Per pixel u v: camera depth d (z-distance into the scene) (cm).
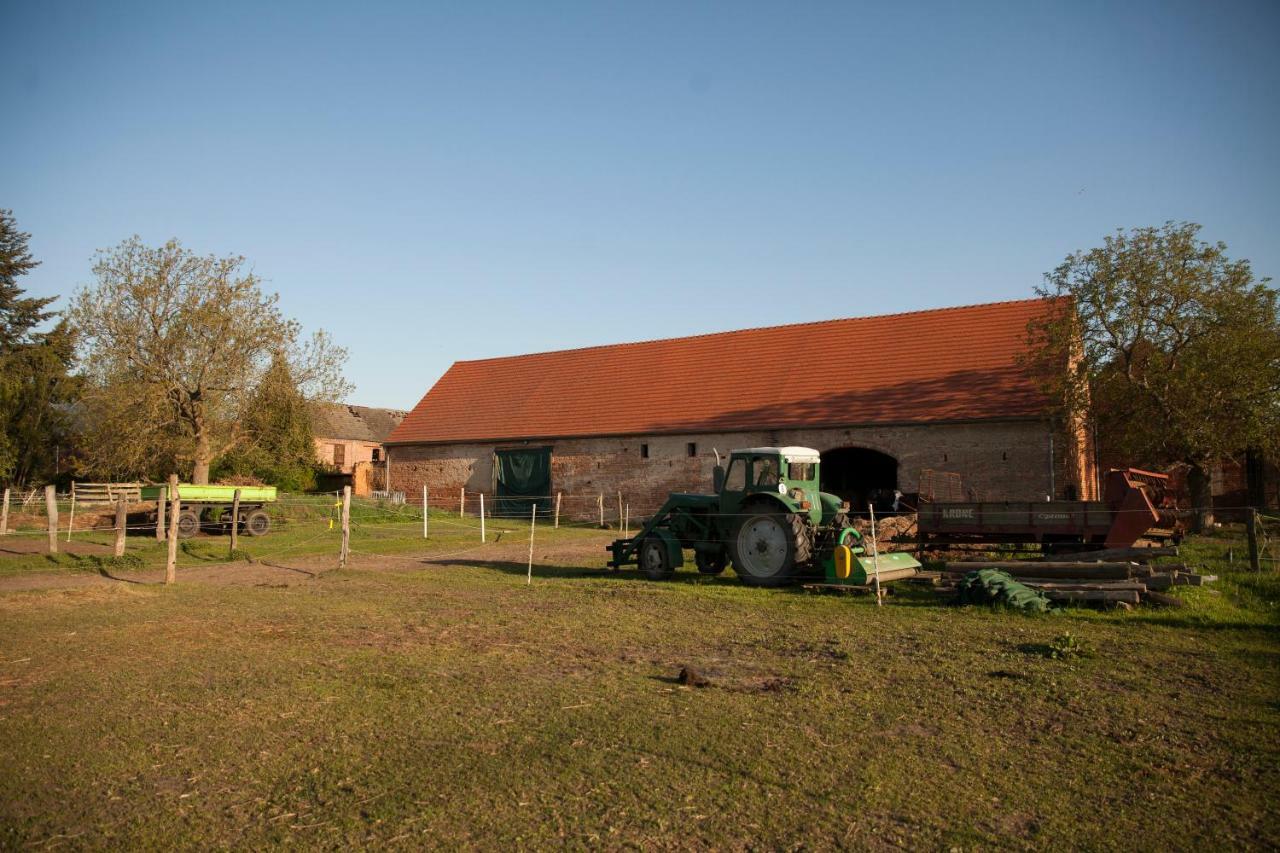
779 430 2684
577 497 3097
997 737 579
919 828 441
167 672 768
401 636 930
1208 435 1995
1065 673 741
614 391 3269
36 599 1185
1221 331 2017
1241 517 2677
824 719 618
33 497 2914
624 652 846
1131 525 1364
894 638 898
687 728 599
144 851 425
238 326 2903
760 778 507
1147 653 812
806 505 1357
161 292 2855
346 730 602
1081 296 2156
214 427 2930
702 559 1462
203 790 499
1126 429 2162
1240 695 670
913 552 1582
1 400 3441
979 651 831
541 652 847
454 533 2464
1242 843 424
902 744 566
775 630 951
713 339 3341
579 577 1454
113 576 1490
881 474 2995
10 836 441
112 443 2878
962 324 2844
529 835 436
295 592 1274
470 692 696
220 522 2398
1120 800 475
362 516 2930
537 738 581
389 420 6212
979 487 2398
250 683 727
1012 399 2416
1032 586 1083
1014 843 424
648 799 479
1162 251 2086
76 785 508
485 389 3638
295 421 3041
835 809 464
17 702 674
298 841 434
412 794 489
